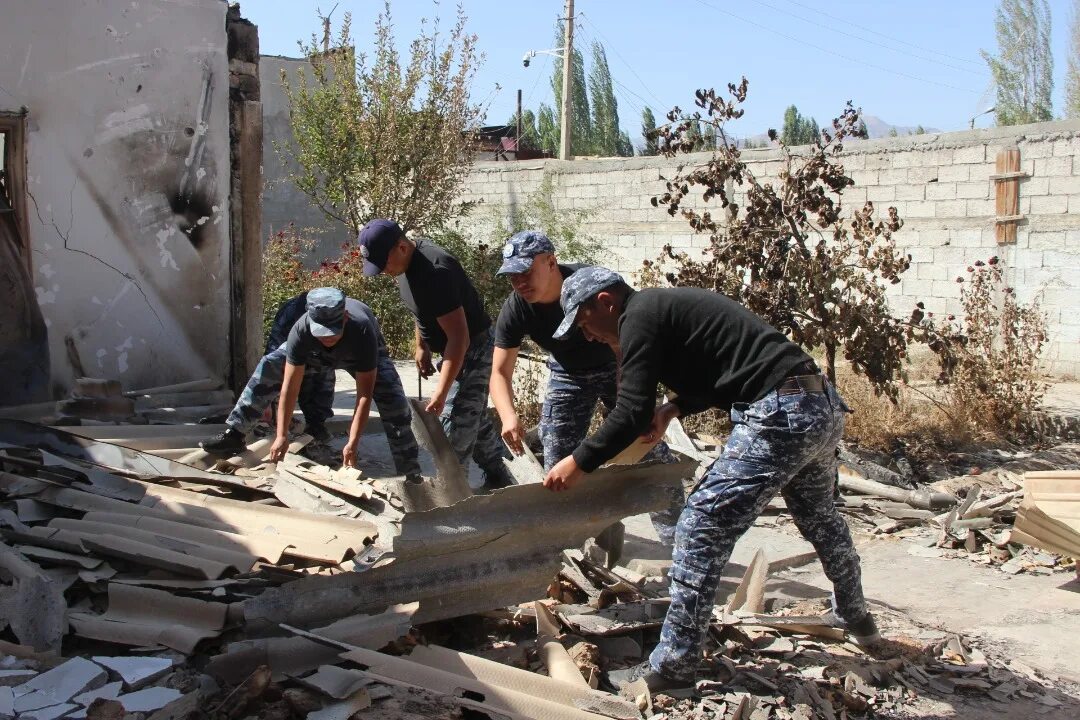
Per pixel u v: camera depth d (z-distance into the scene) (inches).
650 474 156.0
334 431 301.1
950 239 473.7
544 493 148.3
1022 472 285.0
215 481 200.5
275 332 239.3
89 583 150.4
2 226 253.6
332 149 596.4
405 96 590.9
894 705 141.9
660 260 342.0
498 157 1013.8
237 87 299.7
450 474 202.8
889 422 315.6
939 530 235.3
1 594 141.0
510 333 187.5
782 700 138.2
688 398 146.0
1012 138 449.4
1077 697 146.9
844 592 151.5
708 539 135.6
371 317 202.4
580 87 1397.6
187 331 295.1
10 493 177.3
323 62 600.7
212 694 125.5
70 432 215.8
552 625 154.3
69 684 124.6
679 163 571.8
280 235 594.6
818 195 302.8
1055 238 441.7
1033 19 1267.2
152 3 278.1
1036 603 187.0
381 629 136.6
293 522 175.5
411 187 605.9
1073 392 410.0
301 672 129.3
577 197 632.4
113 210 276.8
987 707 142.6
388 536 172.4
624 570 192.1
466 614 149.5
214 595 145.6
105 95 272.1
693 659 137.0
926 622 175.6
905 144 483.5
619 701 131.3
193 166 291.0
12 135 255.9
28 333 258.4
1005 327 363.6
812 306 299.0
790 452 134.2
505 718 121.5
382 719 117.1
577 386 193.6
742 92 308.3
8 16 252.1
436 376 424.2
